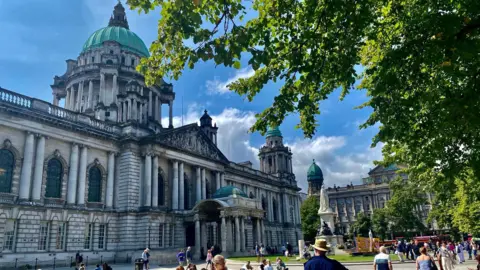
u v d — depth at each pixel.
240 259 55.72
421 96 13.38
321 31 14.20
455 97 12.26
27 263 46.78
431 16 11.35
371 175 161.25
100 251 55.78
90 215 56.19
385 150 26.11
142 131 66.00
